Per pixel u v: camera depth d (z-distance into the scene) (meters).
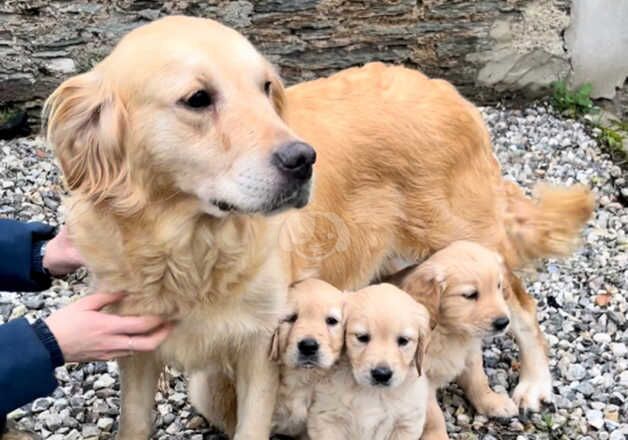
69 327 0.80
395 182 1.08
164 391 1.12
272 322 0.91
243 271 0.87
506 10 1.87
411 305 0.95
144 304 0.87
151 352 0.93
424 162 1.08
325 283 0.98
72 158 0.85
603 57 1.90
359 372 0.93
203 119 0.80
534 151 1.74
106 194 0.83
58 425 1.06
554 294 1.32
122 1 1.77
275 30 1.83
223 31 0.84
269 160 0.78
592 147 1.76
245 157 0.79
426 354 1.01
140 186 0.83
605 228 1.51
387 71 1.12
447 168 1.09
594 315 1.27
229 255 0.86
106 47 1.78
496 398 1.09
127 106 0.82
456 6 1.86
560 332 1.24
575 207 1.17
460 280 1.00
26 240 0.92
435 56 1.89
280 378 0.98
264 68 0.84
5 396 0.79
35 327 0.80
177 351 0.90
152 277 0.86
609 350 1.21
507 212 1.16
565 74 1.92
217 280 0.87
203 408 1.03
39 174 1.62
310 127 1.02
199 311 0.88
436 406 1.03
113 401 1.10
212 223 0.84
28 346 0.79
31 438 0.98
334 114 1.05
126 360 0.94
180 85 0.80
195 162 0.81
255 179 0.79
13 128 1.77
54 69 1.78
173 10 1.79
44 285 0.94
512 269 1.17
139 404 0.96
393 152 1.07
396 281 1.09
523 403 1.09
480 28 1.88
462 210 1.11
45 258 0.92
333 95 1.07
